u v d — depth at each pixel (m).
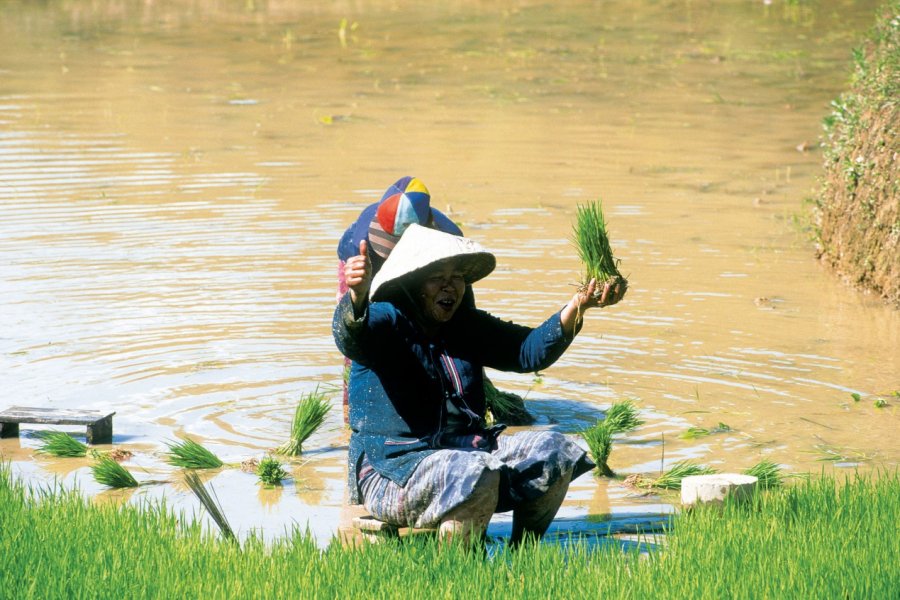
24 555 10.35
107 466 13.51
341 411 16.30
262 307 20.30
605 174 30.86
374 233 14.25
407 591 9.83
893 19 24.72
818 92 42.56
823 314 20.31
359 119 37.94
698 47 51.44
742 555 10.62
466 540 11.23
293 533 11.27
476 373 12.05
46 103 40.03
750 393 16.59
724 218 26.75
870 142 22.80
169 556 10.51
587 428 15.42
